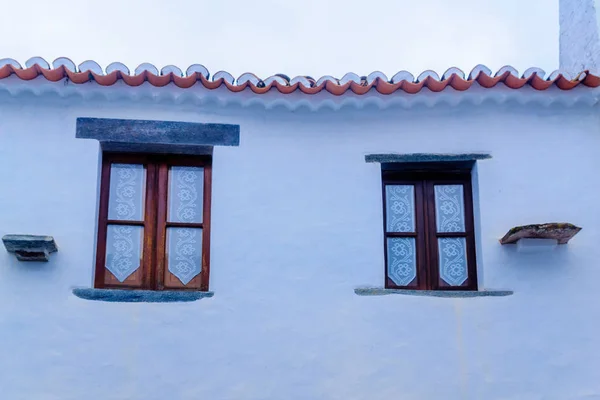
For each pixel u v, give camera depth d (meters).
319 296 7.38
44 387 6.95
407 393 7.16
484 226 7.57
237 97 7.58
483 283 7.46
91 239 7.33
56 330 7.08
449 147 7.75
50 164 7.45
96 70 7.40
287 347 7.25
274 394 7.14
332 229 7.56
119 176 7.71
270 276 7.40
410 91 7.49
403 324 7.31
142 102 7.63
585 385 7.20
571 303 7.38
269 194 7.61
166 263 7.56
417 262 7.73
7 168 7.40
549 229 7.04
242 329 7.26
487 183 7.67
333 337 7.29
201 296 7.30
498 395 7.16
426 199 7.89
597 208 7.61
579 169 7.71
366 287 7.42
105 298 7.19
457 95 7.62
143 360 7.09
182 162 7.82
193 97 7.56
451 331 7.29
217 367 7.15
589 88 7.55
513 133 7.78
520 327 7.32
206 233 7.65
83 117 7.57
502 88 7.57
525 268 7.47
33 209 7.33
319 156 7.73
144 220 7.64
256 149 7.70
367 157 7.73
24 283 7.16
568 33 8.85
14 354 7.00
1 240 7.18
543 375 7.22
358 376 7.20
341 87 7.39
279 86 7.41
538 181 7.68
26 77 7.23
